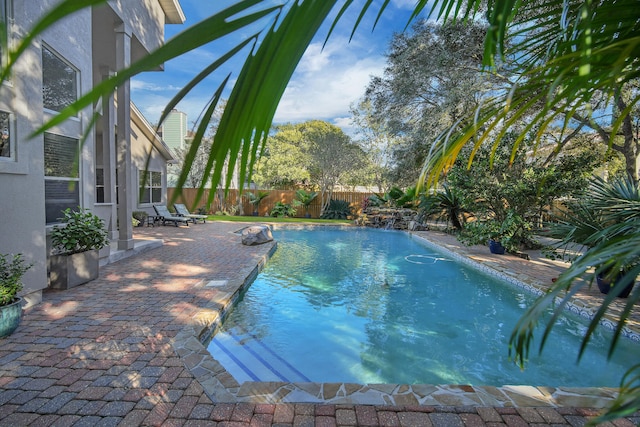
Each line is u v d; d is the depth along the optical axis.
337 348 3.99
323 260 8.93
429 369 3.55
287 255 9.51
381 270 7.90
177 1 9.24
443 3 1.02
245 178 0.66
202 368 2.91
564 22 0.96
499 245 8.66
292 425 2.26
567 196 7.14
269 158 21.33
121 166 7.55
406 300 5.79
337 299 5.80
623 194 4.60
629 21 0.78
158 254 8.00
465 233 9.39
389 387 2.73
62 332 3.59
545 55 1.12
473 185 8.09
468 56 8.97
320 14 0.62
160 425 2.23
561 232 5.21
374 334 4.41
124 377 2.76
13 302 3.56
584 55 0.64
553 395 2.65
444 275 7.46
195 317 4.07
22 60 4.06
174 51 0.51
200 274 6.21
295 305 5.43
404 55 10.16
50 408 2.37
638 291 0.60
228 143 0.64
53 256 5.06
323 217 19.75
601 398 2.62
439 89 10.43
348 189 24.47
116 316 4.06
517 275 6.40
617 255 0.72
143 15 8.00
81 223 5.32
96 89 0.44
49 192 5.15
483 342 4.22
